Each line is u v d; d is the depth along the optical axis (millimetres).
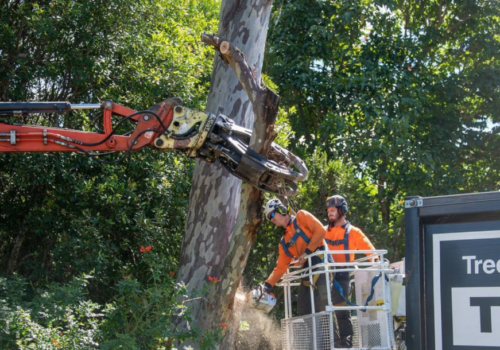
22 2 12805
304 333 7770
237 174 7336
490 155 22281
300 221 8109
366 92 19734
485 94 21891
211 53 16203
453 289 6301
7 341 7035
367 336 7633
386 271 7434
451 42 23266
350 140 18797
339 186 15188
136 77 13367
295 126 21016
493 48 22188
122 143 7547
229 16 11117
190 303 8789
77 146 7539
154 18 14430
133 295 7641
